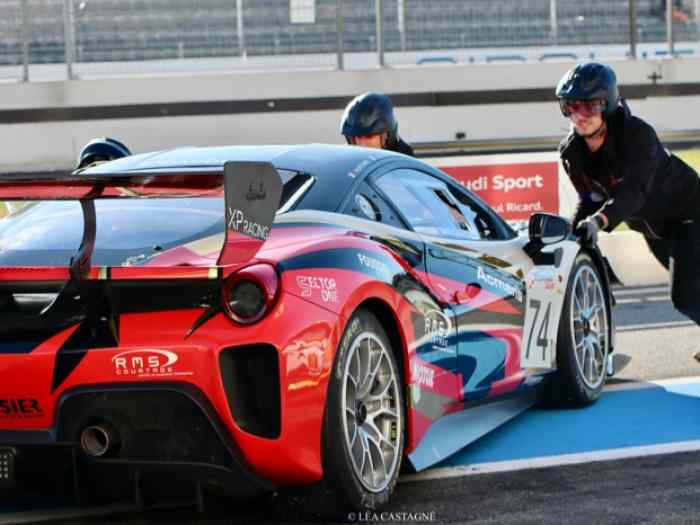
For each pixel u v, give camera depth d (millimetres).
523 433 6234
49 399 4152
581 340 6969
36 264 4516
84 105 22359
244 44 22906
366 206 5219
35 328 4238
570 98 7129
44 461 4273
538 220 6367
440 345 5363
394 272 4973
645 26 23875
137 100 22516
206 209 4883
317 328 4289
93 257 4469
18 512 4828
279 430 4180
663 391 7258
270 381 4184
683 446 5832
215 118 22875
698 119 24000
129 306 4160
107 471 4238
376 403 4777
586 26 23812
